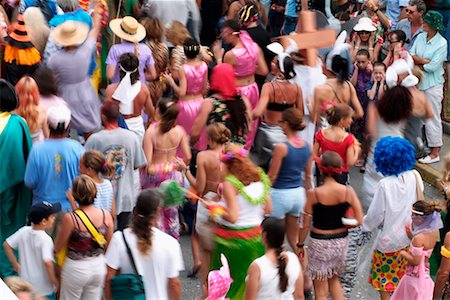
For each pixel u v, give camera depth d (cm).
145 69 3553
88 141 2767
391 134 3167
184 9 4053
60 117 2620
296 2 4644
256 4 4203
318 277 2645
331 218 2594
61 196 2667
